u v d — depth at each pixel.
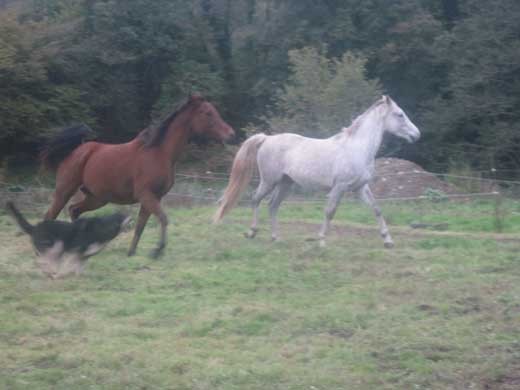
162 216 10.23
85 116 27.31
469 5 26.42
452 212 14.92
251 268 9.87
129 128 29.80
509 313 7.59
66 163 10.67
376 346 6.76
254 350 6.71
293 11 29.06
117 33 27.95
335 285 8.95
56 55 26.55
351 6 28.11
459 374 6.11
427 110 26.08
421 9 27.77
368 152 11.01
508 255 10.31
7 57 24.12
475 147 24.64
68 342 6.91
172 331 7.24
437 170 25.02
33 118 25.34
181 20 29.16
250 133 24.22
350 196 17.69
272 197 11.98
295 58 23.67
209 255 10.67
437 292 8.41
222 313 7.71
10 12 25.72
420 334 7.02
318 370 6.20
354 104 22.30
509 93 24.52
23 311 7.92
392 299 8.24
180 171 24.36
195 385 5.88
